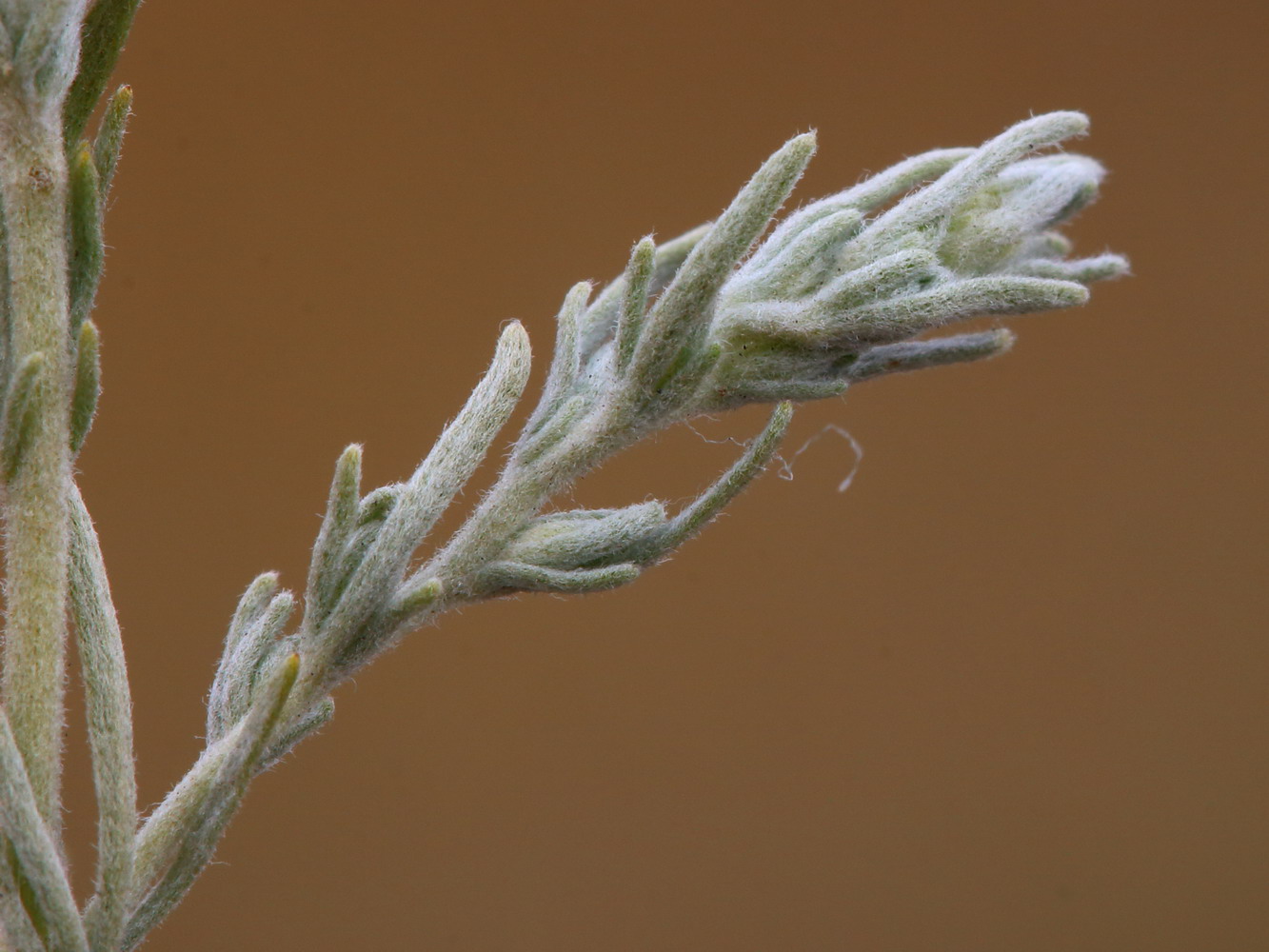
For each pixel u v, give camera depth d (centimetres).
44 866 11
